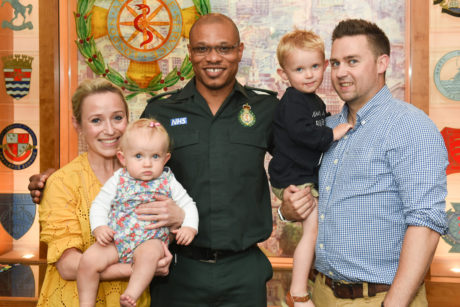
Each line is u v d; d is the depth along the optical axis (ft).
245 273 6.63
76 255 5.44
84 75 13.28
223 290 6.50
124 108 5.91
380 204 5.35
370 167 5.39
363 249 5.40
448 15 12.12
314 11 12.55
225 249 6.49
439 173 5.02
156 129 5.82
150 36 13.08
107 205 5.62
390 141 5.28
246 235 6.65
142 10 13.05
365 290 5.43
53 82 12.93
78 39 13.11
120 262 5.53
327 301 5.90
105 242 5.30
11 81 13.24
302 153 6.40
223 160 6.68
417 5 11.99
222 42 6.46
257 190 6.82
